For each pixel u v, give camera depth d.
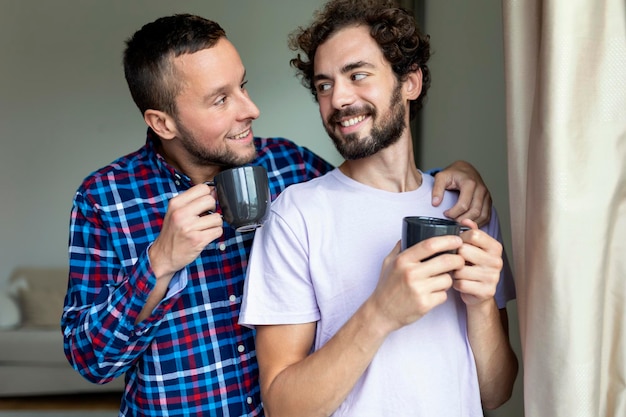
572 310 0.87
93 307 1.21
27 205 4.52
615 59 0.88
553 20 0.86
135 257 1.30
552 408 0.90
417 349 1.08
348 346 0.98
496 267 0.98
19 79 4.50
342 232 1.13
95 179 1.32
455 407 1.08
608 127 0.88
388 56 1.11
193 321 1.29
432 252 0.92
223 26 4.60
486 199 1.21
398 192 1.19
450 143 2.94
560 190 0.86
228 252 1.33
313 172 1.49
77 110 4.55
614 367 0.95
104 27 4.53
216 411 1.29
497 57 2.25
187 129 1.27
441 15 3.05
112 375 1.23
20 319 4.01
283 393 1.04
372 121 1.12
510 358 1.16
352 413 1.05
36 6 4.50
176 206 1.11
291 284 1.10
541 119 0.88
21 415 3.38
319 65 1.14
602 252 0.88
